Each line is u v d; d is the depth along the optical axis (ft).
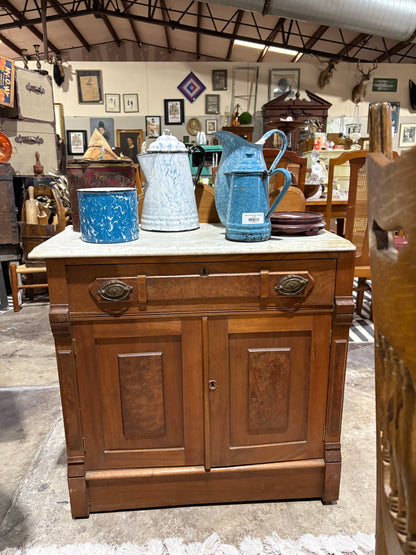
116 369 4.18
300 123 17.30
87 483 4.44
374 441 5.73
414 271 1.51
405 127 23.62
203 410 4.34
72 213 4.88
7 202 11.45
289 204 5.80
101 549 4.09
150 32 24.43
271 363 4.25
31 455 5.56
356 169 8.33
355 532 4.27
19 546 4.14
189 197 4.83
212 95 23.40
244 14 20.67
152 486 4.50
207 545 4.12
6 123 12.00
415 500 1.68
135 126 23.40
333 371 4.27
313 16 15.69
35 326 10.39
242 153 4.44
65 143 23.26
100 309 4.01
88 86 22.85
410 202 1.45
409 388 1.68
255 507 4.61
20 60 25.27
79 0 20.75
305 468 4.53
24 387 7.37
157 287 3.98
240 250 3.89
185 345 4.16
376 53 23.71
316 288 4.09
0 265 11.60
